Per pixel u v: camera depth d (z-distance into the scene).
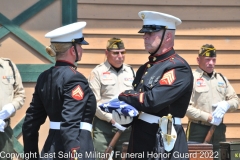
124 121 10.25
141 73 10.54
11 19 16.42
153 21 10.20
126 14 16.81
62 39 10.09
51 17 16.55
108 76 15.20
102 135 14.91
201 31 17.09
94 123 15.10
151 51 10.30
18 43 16.45
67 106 9.63
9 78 13.97
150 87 9.90
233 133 17.08
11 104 13.72
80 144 9.78
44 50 16.50
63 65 10.10
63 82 9.81
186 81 9.88
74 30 10.14
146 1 16.88
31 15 16.48
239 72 17.23
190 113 15.12
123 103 9.91
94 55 16.67
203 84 15.52
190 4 17.05
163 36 10.16
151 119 10.07
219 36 17.17
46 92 10.06
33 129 10.50
